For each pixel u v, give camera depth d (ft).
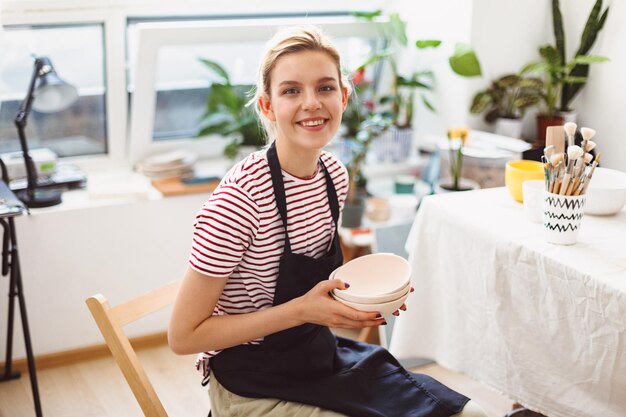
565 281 5.63
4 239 7.76
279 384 5.11
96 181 10.19
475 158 9.04
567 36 9.96
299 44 4.85
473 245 6.51
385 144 11.19
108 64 10.04
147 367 9.39
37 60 8.48
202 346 4.94
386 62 11.65
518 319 6.19
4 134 9.87
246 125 10.11
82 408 8.50
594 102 9.73
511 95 10.07
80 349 9.59
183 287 4.88
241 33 10.10
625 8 9.10
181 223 9.87
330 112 4.94
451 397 5.11
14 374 9.12
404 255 9.05
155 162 10.32
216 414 5.21
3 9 9.00
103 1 9.49
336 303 4.83
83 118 10.37
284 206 5.01
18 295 7.80
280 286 5.11
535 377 6.16
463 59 9.22
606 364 5.49
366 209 10.36
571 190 5.82
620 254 5.77
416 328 7.24
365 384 5.17
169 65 10.27
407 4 11.16
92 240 9.41
